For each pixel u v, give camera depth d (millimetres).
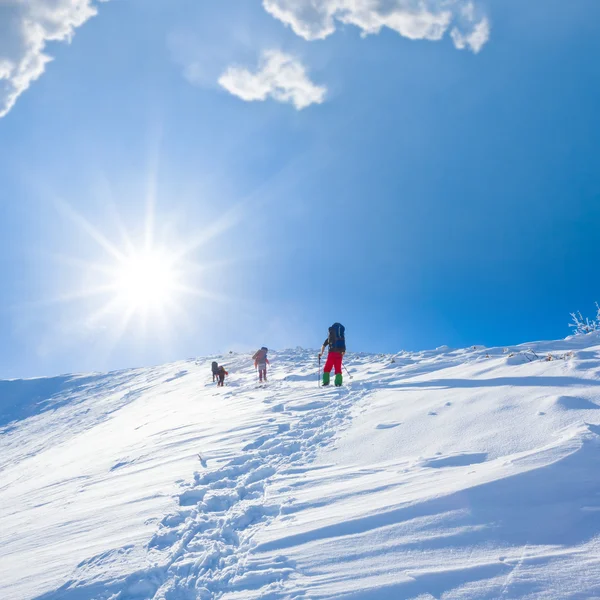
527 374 7711
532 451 4031
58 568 3766
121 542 4086
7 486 12680
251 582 3096
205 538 3992
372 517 3572
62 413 31156
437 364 11758
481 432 5207
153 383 30625
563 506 3217
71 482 7770
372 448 5660
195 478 5762
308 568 3104
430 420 6188
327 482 4773
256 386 15523
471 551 2957
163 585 3318
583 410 5105
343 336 11898
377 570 2930
